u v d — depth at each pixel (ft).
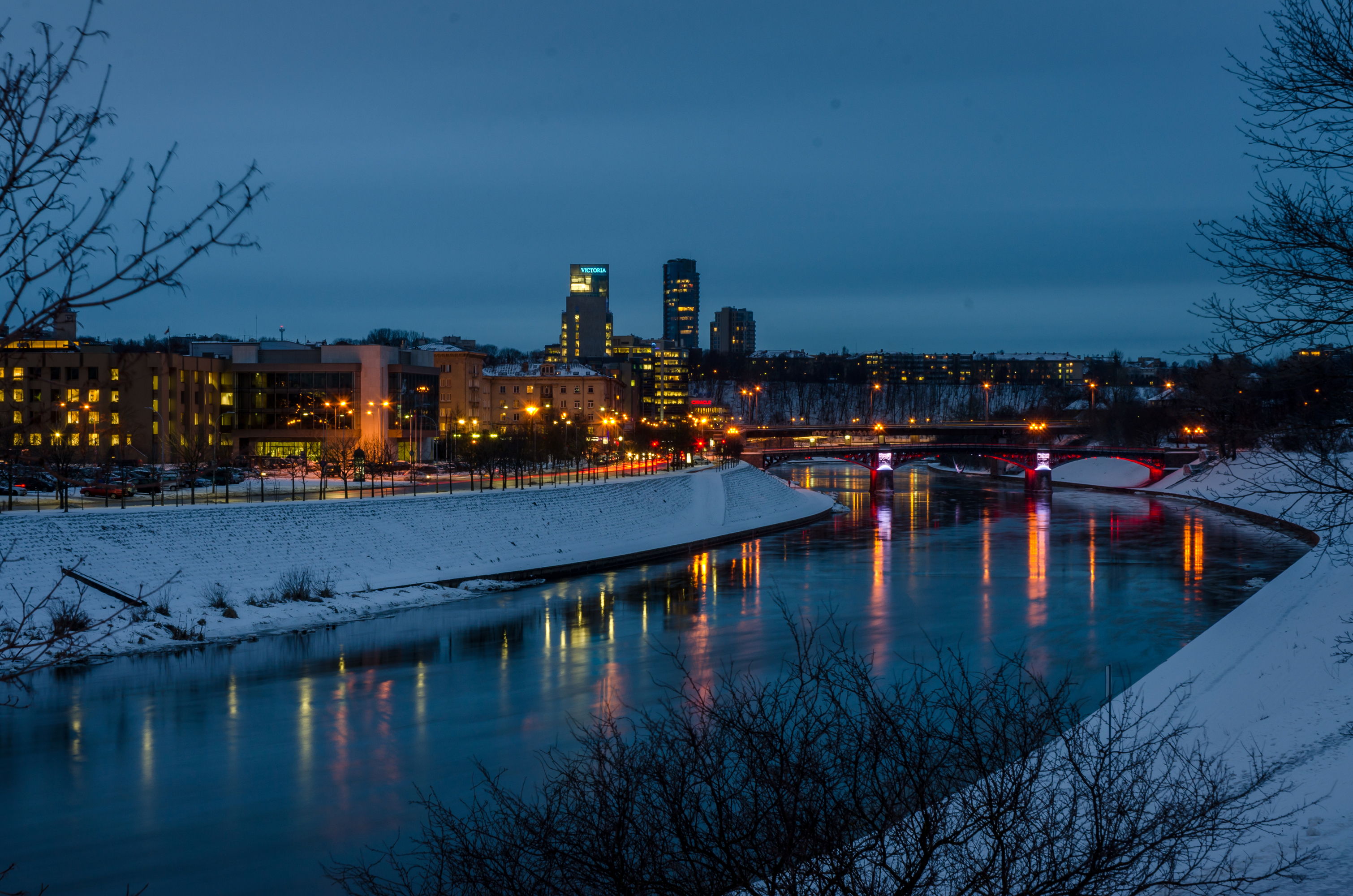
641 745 48.34
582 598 232.53
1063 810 42.11
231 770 114.62
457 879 44.75
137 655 167.94
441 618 206.39
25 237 22.11
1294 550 310.86
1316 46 61.26
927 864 37.99
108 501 243.19
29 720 134.10
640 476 427.33
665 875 39.63
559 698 145.28
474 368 611.47
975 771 40.63
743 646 179.01
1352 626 121.70
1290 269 62.85
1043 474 564.30
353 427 490.08
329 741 125.90
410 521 257.55
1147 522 400.47
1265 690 110.32
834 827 38.06
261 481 319.68
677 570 278.05
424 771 113.70
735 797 41.24
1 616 165.37
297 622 194.90
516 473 392.68
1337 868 48.96
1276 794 48.85
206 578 203.31
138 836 96.78
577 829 42.04
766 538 358.02
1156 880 41.37
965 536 361.71
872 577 264.93
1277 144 63.87
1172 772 72.08
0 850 94.43
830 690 46.60
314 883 85.56
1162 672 143.33
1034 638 187.11
